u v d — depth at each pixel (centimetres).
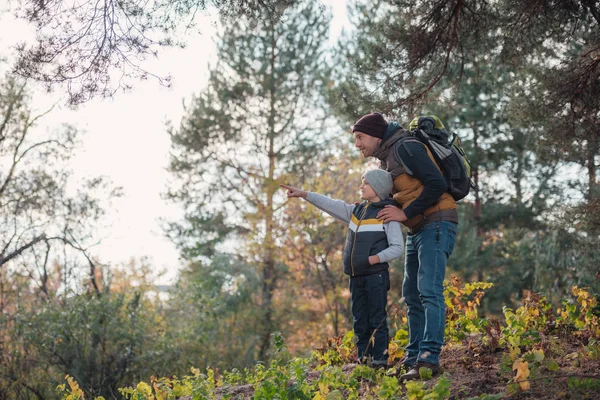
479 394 399
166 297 2002
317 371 522
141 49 598
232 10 628
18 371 1434
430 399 354
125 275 2195
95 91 606
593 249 1123
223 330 2002
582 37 823
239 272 2278
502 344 497
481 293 607
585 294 544
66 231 1652
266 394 414
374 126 455
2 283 1628
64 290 1520
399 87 846
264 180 2480
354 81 871
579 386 382
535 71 857
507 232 2464
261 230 2442
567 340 523
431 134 439
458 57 830
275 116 2561
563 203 1112
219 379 561
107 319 1474
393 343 524
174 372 1528
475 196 2303
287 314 2191
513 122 915
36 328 1439
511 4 766
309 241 2316
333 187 2366
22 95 1742
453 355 504
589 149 949
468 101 1894
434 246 433
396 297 2041
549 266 1606
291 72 2519
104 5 593
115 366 1431
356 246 471
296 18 2481
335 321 2369
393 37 823
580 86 846
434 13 789
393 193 467
